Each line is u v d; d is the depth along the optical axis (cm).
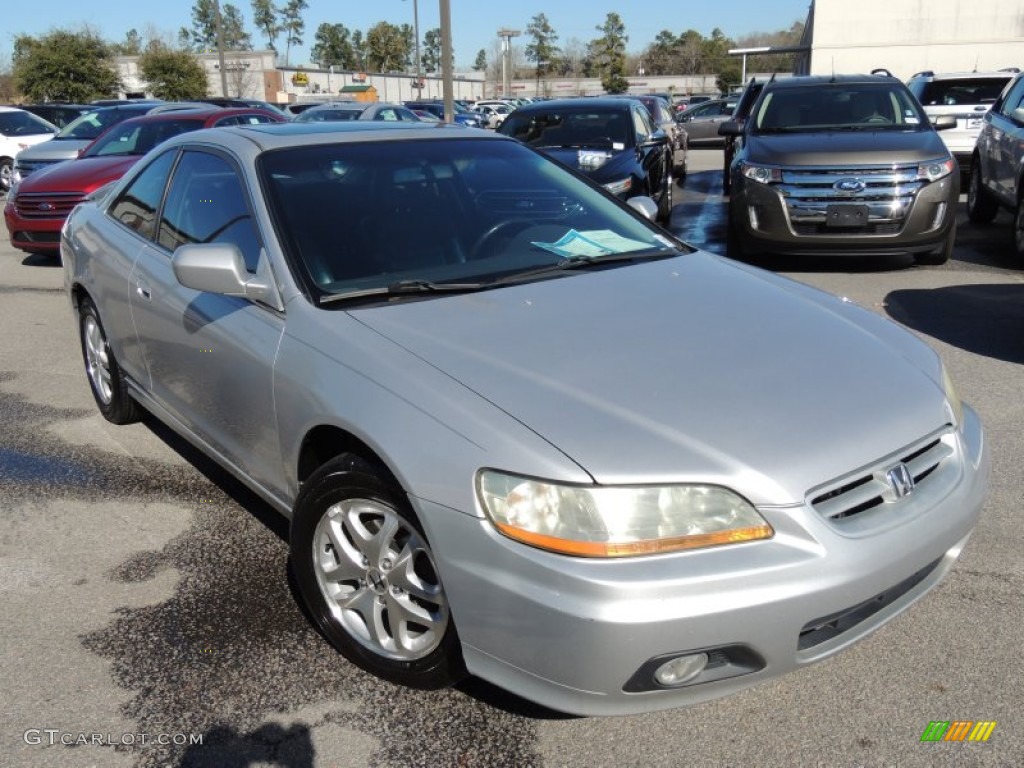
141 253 406
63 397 550
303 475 299
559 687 222
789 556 219
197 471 438
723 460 223
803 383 255
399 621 265
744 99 1391
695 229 1110
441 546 234
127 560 356
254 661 291
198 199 378
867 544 228
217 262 300
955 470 261
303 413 280
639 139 1004
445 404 243
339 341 278
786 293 329
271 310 309
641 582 212
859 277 819
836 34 4169
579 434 228
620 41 8981
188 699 274
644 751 249
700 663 223
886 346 291
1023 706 261
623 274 333
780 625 219
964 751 245
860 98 916
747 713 263
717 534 218
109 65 4469
